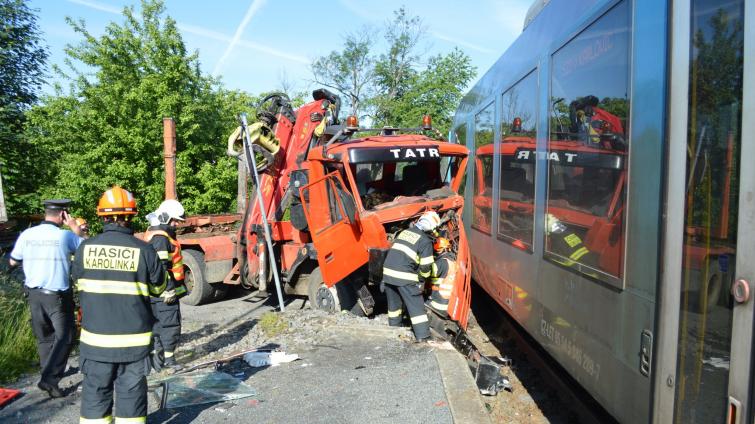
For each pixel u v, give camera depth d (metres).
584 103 3.64
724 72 2.20
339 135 7.35
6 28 16.59
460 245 6.79
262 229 8.64
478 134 7.70
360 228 6.90
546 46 4.54
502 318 7.97
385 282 6.35
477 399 4.68
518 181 5.34
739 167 2.10
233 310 9.15
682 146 2.43
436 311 6.39
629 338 2.87
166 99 18.09
